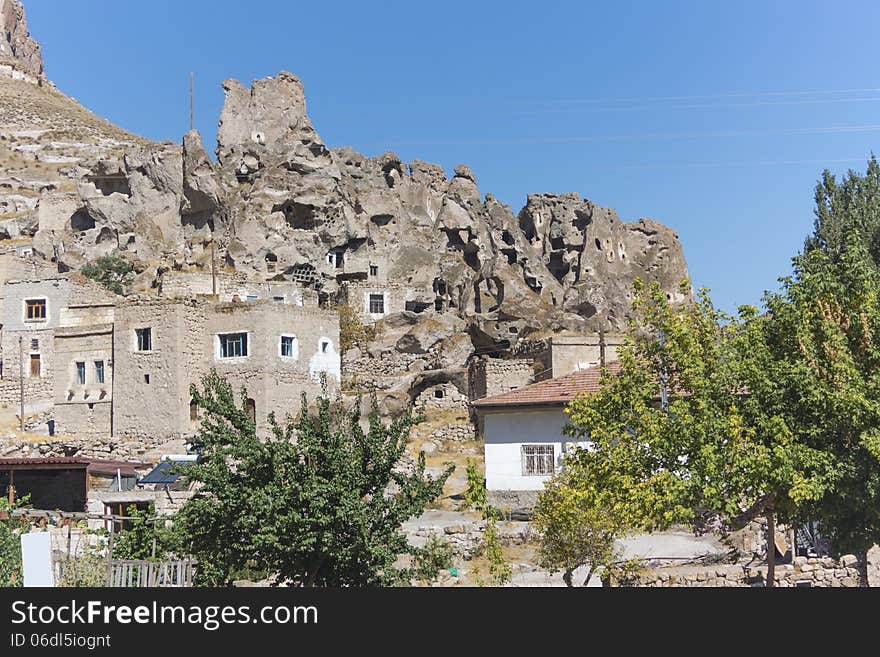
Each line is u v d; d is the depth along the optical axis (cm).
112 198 9225
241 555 2361
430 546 2880
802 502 2250
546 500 2692
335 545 2258
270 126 10219
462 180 11931
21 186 13288
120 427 5784
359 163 10844
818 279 2347
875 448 2100
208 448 2438
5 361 6538
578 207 12581
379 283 9150
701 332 2378
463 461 5475
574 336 6462
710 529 2666
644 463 2308
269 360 5753
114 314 5894
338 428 2422
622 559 3034
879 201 4709
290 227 9012
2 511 2594
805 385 2227
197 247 8806
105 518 2775
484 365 6619
